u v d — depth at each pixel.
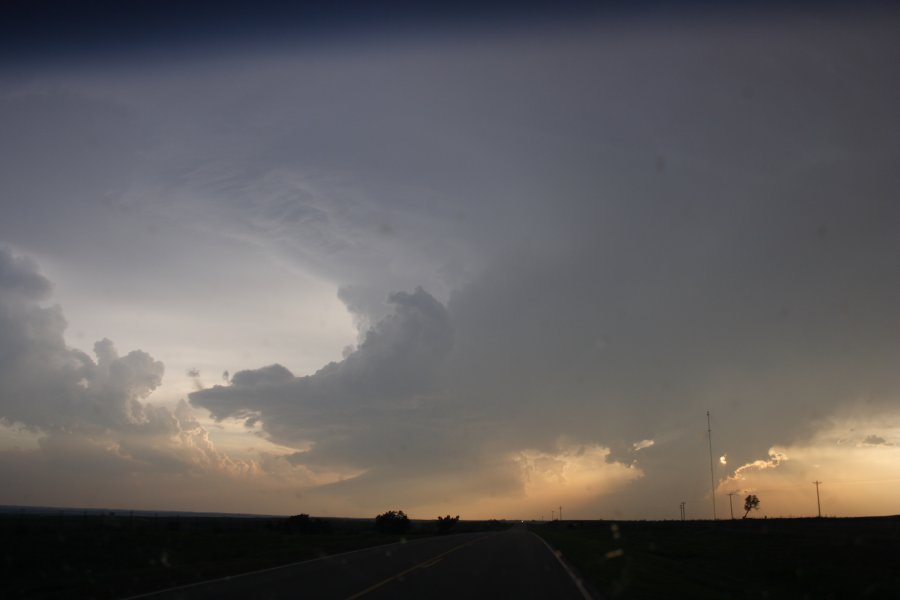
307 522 68.25
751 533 72.56
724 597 16.98
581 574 21.73
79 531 44.84
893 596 22.50
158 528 56.59
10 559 26.78
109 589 17.77
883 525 92.81
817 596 22.19
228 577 20.17
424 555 29.91
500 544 41.50
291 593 16.16
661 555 39.81
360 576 20.19
